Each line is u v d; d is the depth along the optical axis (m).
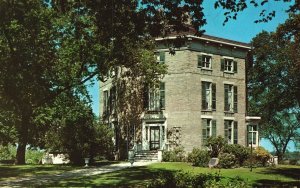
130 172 32.22
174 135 46.41
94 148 42.84
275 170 37.31
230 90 50.41
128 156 47.88
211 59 48.62
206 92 47.97
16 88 36.28
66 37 37.75
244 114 51.16
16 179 29.17
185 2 16.48
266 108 67.25
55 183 26.55
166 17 16.89
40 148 53.72
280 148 78.88
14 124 43.25
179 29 17.00
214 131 47.97
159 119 47.31
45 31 36.12
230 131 49.88
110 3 17.55
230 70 50.59
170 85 47.19
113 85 52.56
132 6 17.73
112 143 45.41
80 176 30.42
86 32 32.03
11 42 34.31
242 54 51.66
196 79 46.97
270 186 25.67
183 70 46.66
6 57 35.09
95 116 46.16
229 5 16.73
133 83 49.38
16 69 35.25
